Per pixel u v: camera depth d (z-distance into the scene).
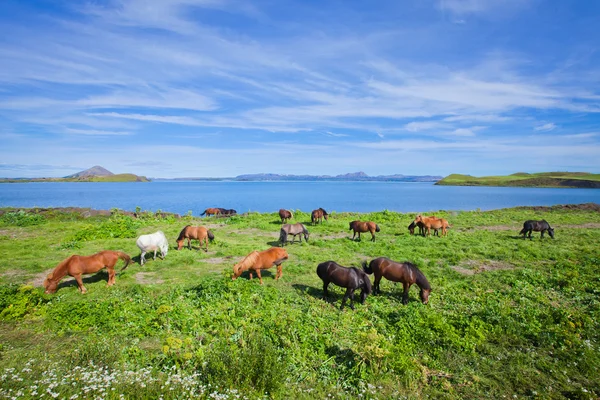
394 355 7.38
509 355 7.82
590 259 15.27
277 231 24.53
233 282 11.53
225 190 147.00
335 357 7.62
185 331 8.52
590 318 9.46
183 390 5.95
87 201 74.25
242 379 6.41
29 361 6.55
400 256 16.41
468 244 19.30
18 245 17.97
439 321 8.85
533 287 12.15
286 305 10.36
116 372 6.23
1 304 9.21
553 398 6.39
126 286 12.00
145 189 152.75
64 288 11.62
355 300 11.11
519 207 39.25
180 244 17.94
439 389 6.71
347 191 138.62
